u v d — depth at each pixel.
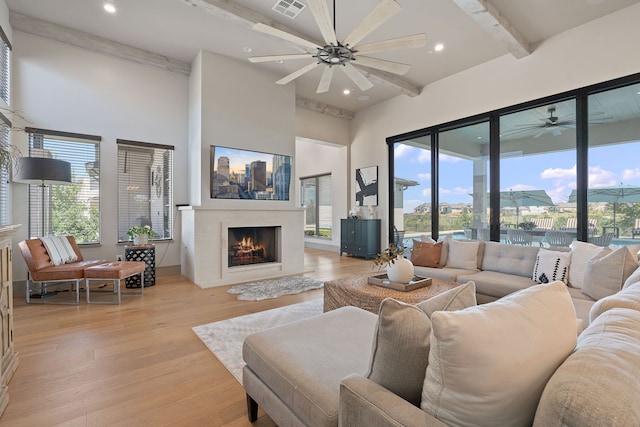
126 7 3.74
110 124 4.67
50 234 4.28
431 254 4.05
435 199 5.90
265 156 5.39
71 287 4.32
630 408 0.59
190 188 5.23
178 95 5.25
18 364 2.24
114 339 2.71
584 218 4.10
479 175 5.25
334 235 8.29
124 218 4.82
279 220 5.39
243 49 4.74
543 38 4.35
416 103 6.18
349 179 7.80
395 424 0.87
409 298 2.56
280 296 4.03
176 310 3.48
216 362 2.33
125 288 4.39
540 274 3.11
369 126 7.28
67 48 4.34
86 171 4.52
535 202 4.58
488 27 3.81
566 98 4.19
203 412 1.77
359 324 1.86
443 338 0.81
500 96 4.88
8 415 1.72
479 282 3.31
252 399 1.67
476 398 0.77
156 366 2.26
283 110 5.63
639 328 0.92
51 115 4.21
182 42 4.54
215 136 4.89
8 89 3.85
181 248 5.21
